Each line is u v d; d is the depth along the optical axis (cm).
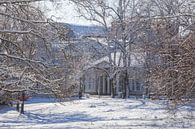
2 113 2906
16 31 1440
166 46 1270
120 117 2517
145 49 1427
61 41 1565
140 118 2348
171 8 1570
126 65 4578
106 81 6066
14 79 1498
